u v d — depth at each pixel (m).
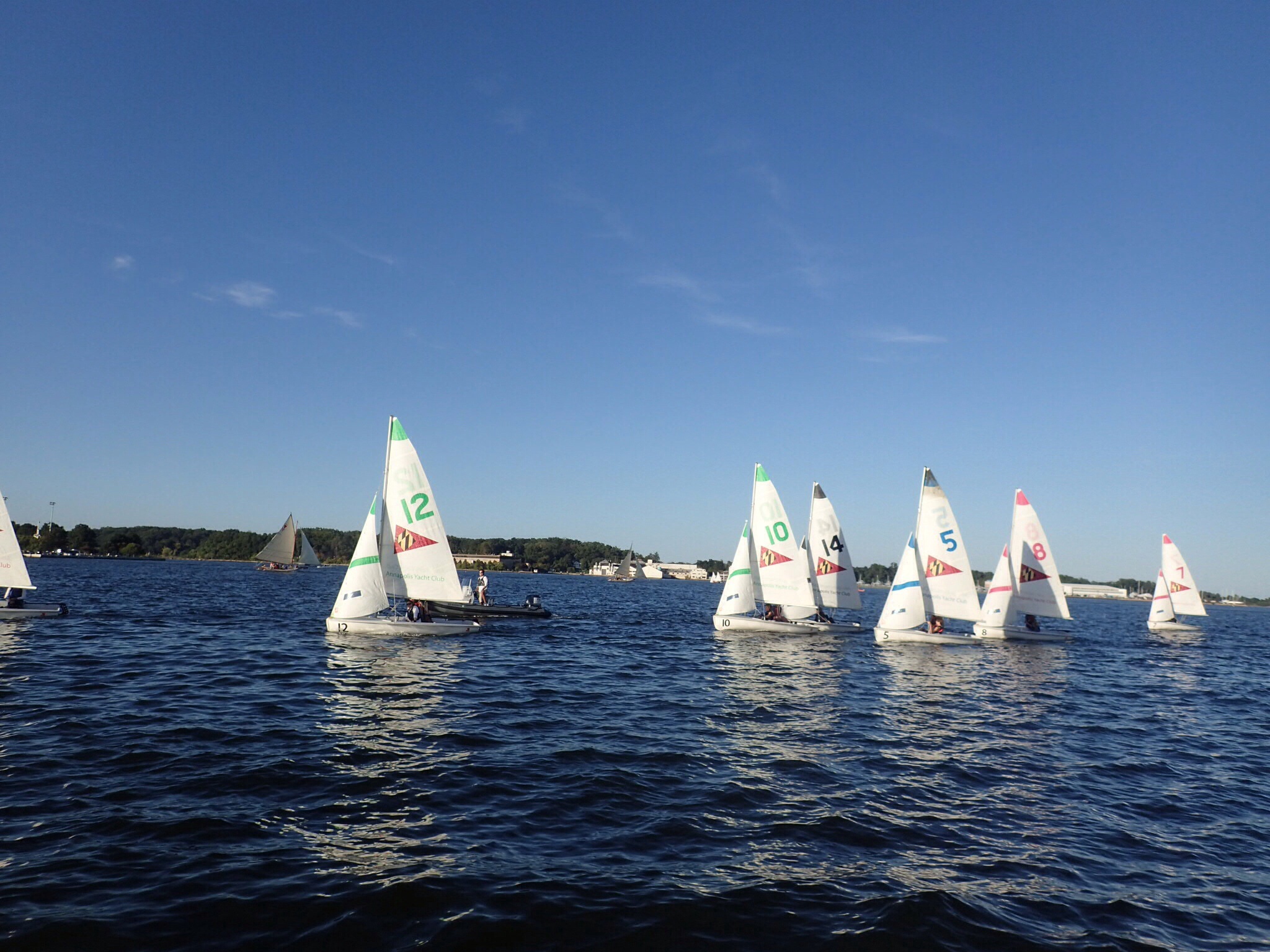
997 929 8.62
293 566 151.25
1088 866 10.79
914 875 10.00
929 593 40.56
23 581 35.53
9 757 13.56
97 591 61.12
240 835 10.38
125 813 11.01
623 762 14.98
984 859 10.78
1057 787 14.63
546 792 12.81
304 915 8.16
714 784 13.72
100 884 8.70
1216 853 11.64
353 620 33.47
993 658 35.38
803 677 27.44
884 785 14.10
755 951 7.84
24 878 8.78
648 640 39.44
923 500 40.84
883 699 23.58
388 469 35.94
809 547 44.72
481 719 18.42
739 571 40.62
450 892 8.82
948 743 17.88
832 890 9.40
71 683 20.73
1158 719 22.66
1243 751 18.95
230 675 23.16
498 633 38.81
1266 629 87.88
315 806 11.64
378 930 7.89
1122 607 155.88
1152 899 9.77
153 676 22.50
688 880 9.50
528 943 7.74
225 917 8.04
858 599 44.25
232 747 14.85
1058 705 23.91
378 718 17.91
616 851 10.39
